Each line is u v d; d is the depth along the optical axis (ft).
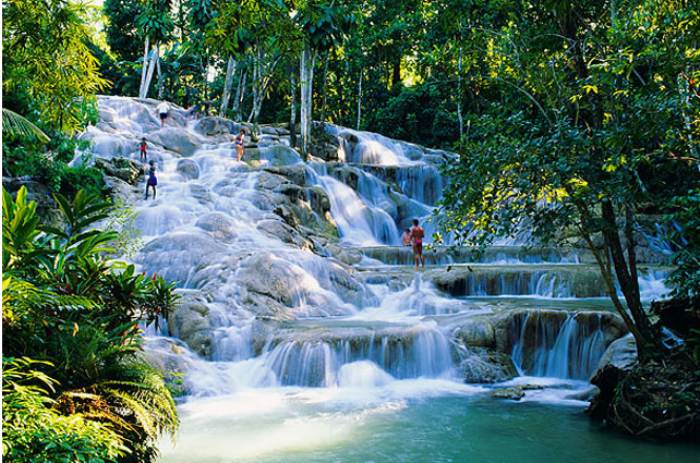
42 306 14.76
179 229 52.44
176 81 142.82
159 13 122.01
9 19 28.76
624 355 27.27
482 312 40.37
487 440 23.63
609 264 25.88
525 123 25.00
